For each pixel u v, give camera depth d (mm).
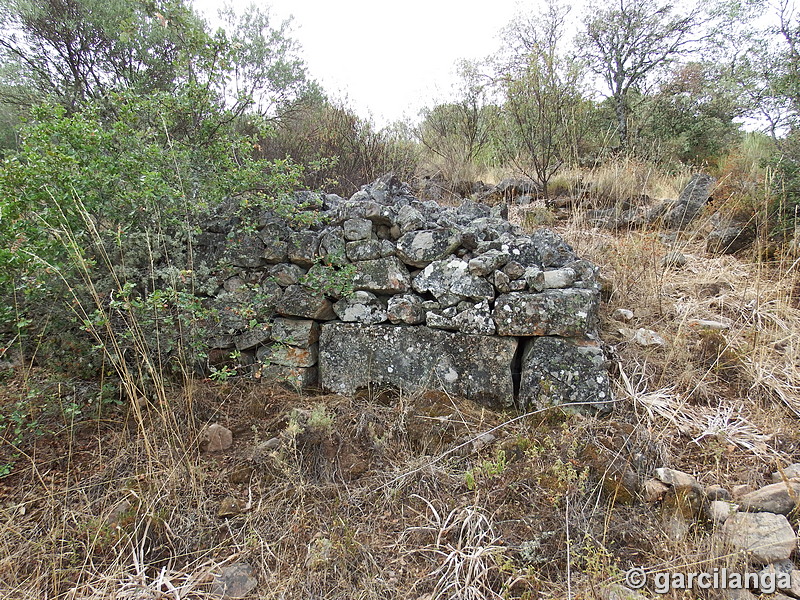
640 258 3820
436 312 2693
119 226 2242
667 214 4668
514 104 6023
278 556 1911
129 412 2580
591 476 2125
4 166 2289
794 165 4207
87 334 2578
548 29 7176
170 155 2479
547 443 2242
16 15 6230
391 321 2783
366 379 2793
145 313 2410
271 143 6195
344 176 5754
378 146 6215
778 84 5133
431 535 1981
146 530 1956
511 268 2590
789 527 1817
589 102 6102
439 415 2514
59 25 6336
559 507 1994
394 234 2803
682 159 8906
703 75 9812
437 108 7965
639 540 1890
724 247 4316
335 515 2064
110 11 6227
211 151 2889
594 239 4281
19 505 2062
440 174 7129
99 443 2348
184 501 2104
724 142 9156
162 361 2684
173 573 1855
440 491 2158
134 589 1775
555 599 1673
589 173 5906
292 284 2848
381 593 1760
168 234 2744
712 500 2012
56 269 2053
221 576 1829
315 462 2293
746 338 3049
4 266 2176
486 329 2592
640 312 3326
